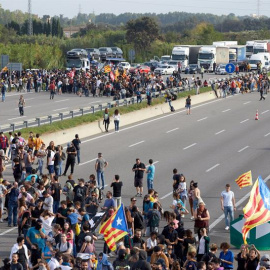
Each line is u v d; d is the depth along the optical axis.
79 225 42.44
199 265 33.22
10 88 137.75
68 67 168.00
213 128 101.62
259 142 90.88
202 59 196.88
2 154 61.69
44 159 70.38
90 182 49.41
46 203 46.59
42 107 114.44
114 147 83.50
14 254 34.22
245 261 35.94
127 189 62.09
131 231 43.09
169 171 71.06
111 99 126.44
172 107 116.44
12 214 49.81
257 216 37.78
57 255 34.38
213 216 54.12
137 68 175.88
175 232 39.12
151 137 91.88
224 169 73.00
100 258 34.81
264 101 135.12
